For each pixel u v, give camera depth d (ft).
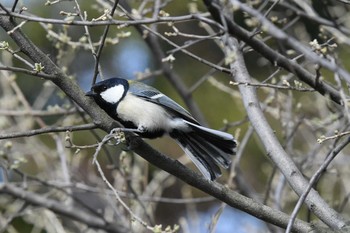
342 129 29.53
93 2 47.44
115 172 42.01
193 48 53.93
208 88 52.54
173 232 25.49
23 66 49.01
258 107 28.30
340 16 37.24
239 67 29.12
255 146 49.49
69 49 38.99
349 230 23.20
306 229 24.08
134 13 35.12
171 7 49.73
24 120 40.37
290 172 25.79
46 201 37.91
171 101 27.14
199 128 25.95
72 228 43.04
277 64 25.84
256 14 19.03
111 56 50.60
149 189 39.73
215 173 25.23
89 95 26.99
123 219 36.63
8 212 41.24
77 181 41.91
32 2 48.26
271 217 24.48
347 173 37.35
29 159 46.14
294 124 37.40
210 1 25.18
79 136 45.93
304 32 38.58
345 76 17.92
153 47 39.29
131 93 27.35
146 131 27.27
